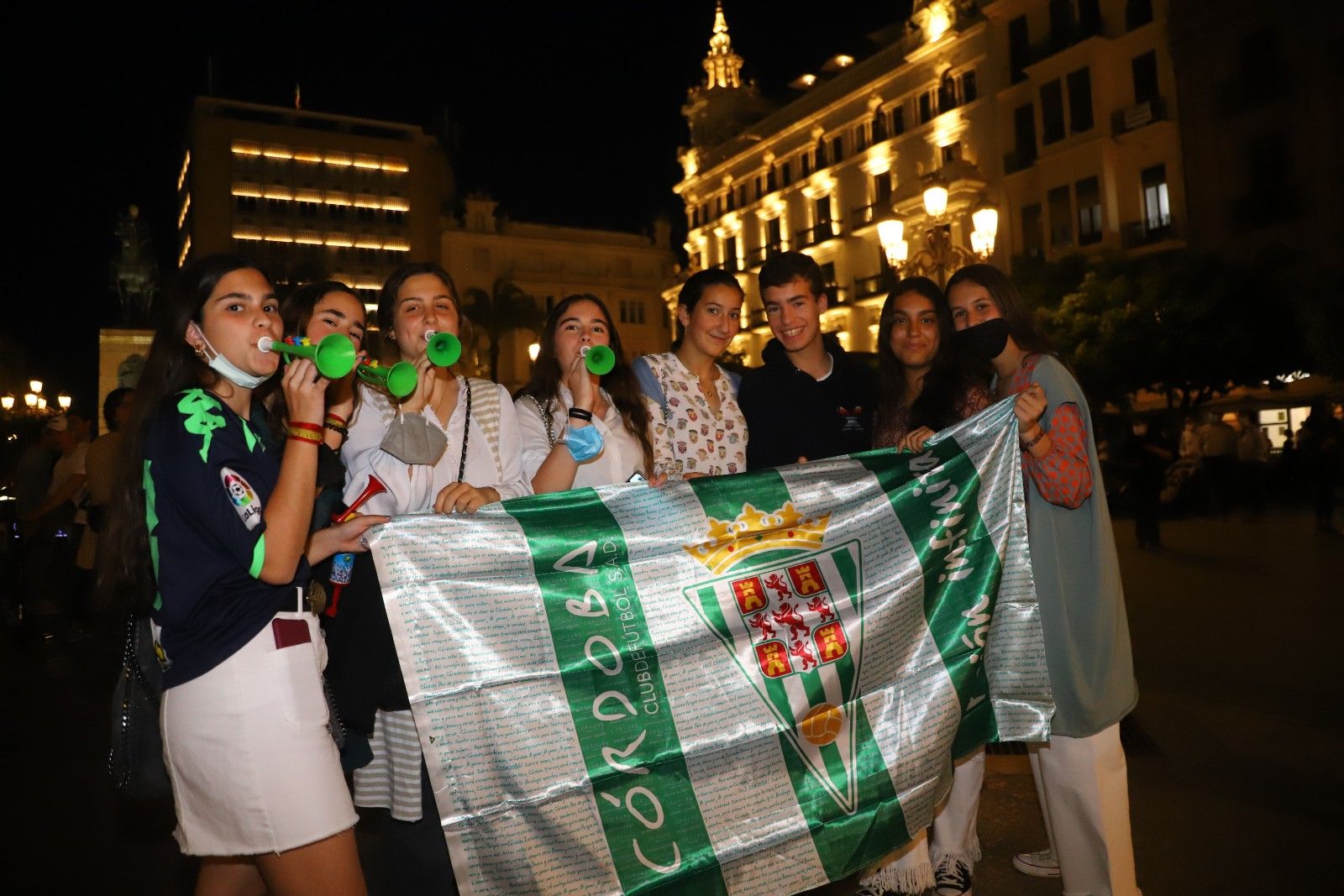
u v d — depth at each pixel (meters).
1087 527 2.76
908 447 2.82
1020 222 27.94
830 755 2.50
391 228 54.62
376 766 2.52
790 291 3.47
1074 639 2.72
